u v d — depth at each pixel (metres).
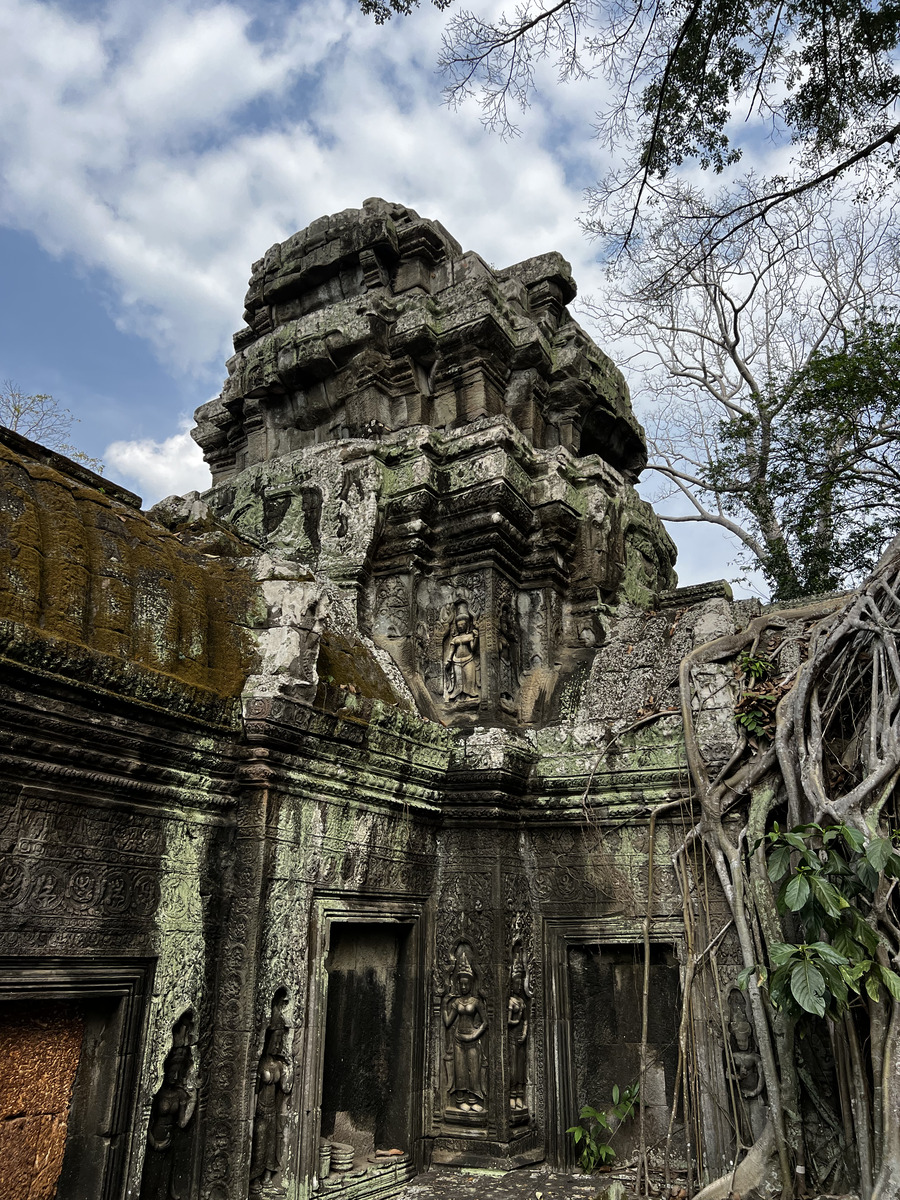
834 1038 5.05
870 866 4.64
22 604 3.97
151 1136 4.34
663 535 10.88
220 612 5.36
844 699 5.90
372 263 9.24
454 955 6.64
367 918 5.95
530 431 9.05
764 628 6.62
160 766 4.54
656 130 7.30
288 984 5.04
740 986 5.21
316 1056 5.19
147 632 4.70
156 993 4.43
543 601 8.23
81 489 4.92
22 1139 3.94
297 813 5.32
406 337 8.84
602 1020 6.67
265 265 10.23
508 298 9.79
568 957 6.84
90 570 4.52
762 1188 5.04
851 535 11.80
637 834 6.65
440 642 7.86
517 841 7.05
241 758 5.04
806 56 6.98
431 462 8.13
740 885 5.66
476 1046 6.36
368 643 7.50
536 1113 6.47
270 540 8.45
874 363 10.98
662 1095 6.28
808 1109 5.29
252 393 9.61
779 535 14.38
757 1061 5.63
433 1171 6.11
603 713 7.29
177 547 5.54
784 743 5.70
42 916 3.85
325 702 5.52
